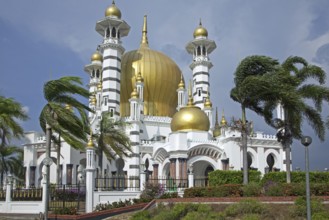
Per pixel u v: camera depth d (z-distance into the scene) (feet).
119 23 279.08
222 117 287.28
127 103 286.46
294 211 83.20
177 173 213.66
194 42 294.46
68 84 115.03
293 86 121.70
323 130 124.06
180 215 90.17
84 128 126.31
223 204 94.94
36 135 244.83
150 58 294.25
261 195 98.78
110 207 113.50
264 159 242.37
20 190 120.37
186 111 233.35
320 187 95.35
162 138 259.19
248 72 125.59
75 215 102.42
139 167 238.07
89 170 119.85
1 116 135.44
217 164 228.02
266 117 126.21
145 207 108.47
